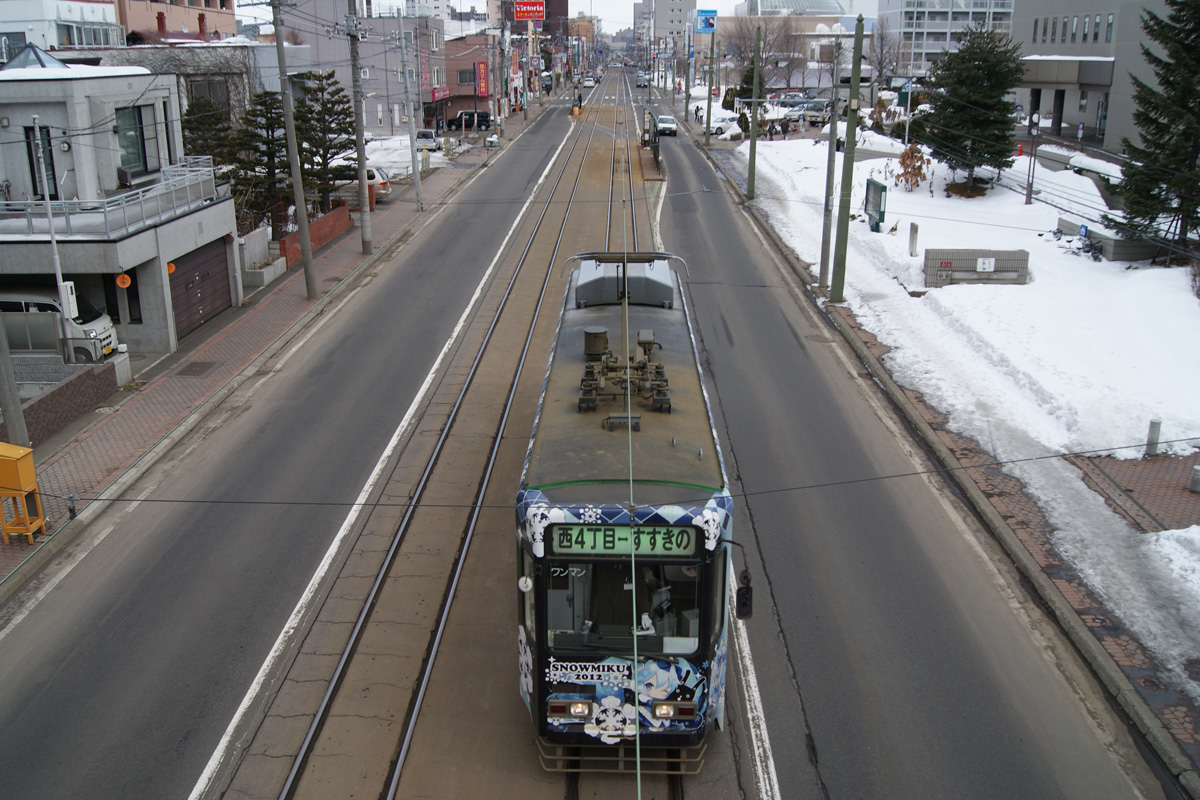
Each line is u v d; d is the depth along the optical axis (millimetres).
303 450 16844
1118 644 11234
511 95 86000
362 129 30078
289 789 9203
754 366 20953
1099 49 54062
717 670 9070
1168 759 9484
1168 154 24953
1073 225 29172
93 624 11938
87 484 15461
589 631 8734
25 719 10227
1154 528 13719
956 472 15664
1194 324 20297
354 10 29391
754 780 9312
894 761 9562
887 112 60344
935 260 25328
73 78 22922
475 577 12891
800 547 13594
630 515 8547
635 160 51969
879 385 19906
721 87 103062
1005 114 36344
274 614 12094
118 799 9102
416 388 19750
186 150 33625
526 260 30047
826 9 142500
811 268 28828
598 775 9391
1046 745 9797
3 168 23484
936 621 11898
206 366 21109
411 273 28844
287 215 33250
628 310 14688
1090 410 16969
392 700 10492
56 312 20766
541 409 10945
